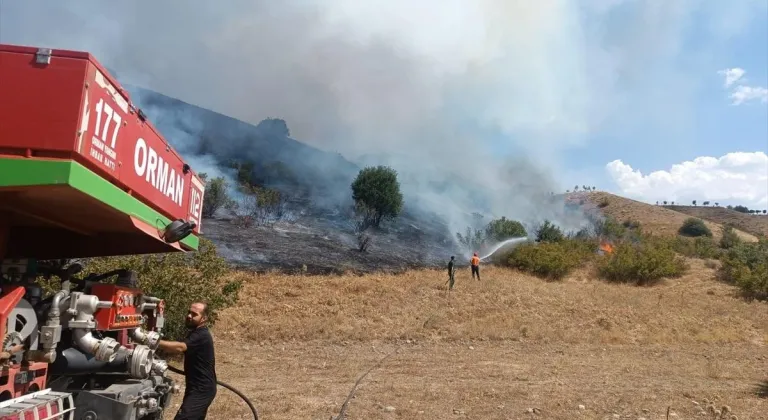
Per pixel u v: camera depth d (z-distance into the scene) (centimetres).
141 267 1202
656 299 2514
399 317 1916
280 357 1377
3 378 362
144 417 534
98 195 378
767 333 1959
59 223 495
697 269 3497
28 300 431
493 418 762
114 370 487
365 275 2483
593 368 1276
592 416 784
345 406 808
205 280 1380
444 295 2256
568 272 3250
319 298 2041
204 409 531
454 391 946
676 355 1542
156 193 504
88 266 1109
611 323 1961
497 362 1336
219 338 1567
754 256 3416
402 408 809
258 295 1998
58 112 335
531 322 1925
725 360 1470
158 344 529
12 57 336
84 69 344
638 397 922
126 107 418
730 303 2495
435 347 1587
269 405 818
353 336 1670
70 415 413
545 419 764
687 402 896
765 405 895
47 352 408
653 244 4097
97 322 466
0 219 435
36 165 331
